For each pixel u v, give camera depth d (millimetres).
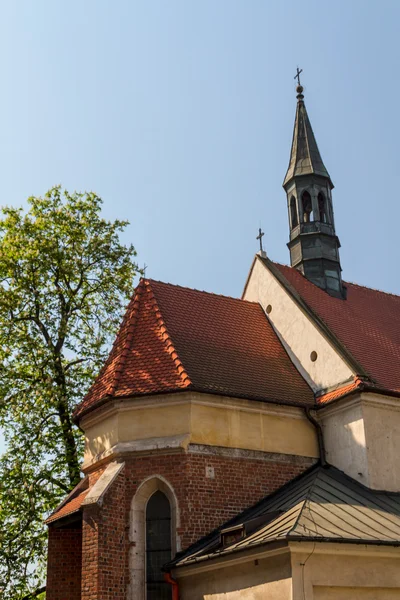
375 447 21297
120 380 21578
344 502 19172
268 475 21422
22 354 29109
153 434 20703
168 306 24594
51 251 29594
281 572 16234
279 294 26734
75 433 28703
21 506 26609
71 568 22469
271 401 22125
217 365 22703
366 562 16922
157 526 20141
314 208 29891
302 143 31391
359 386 21547
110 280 31125
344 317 26859
